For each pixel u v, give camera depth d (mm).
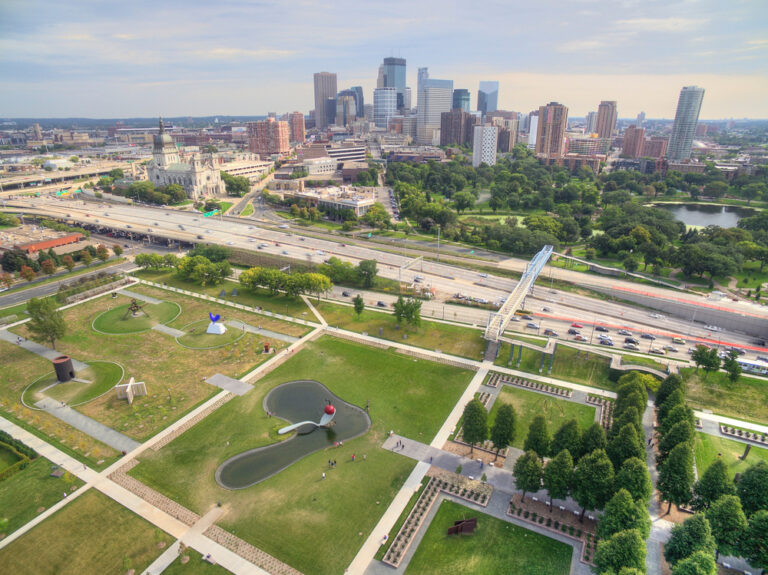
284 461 111000
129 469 108000
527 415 127125
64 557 86500
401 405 131875
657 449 114062
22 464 108125
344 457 112312
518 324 179250
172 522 94062
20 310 191875
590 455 91875
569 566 84750
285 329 176500
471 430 107938
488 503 98750
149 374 146625
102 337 169750
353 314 188375
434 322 180375
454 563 85438
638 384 116125
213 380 143625
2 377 144500
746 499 89000
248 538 90562
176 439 118062
